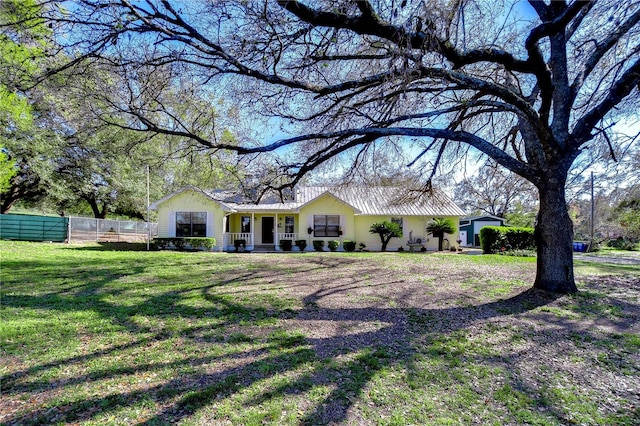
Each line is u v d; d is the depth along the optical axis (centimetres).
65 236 1794
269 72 550
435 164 830
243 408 253
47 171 1692
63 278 780
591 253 1973
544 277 619
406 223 1975
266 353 356
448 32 429
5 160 1491
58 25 443
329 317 489
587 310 513
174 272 909
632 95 667
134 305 547
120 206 2383
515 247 1741
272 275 873
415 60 415
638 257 1636
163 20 477
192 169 877
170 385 287
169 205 1770
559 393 280
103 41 455
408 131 574
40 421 236
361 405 259
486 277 831
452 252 1827
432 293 649
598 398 273
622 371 321
